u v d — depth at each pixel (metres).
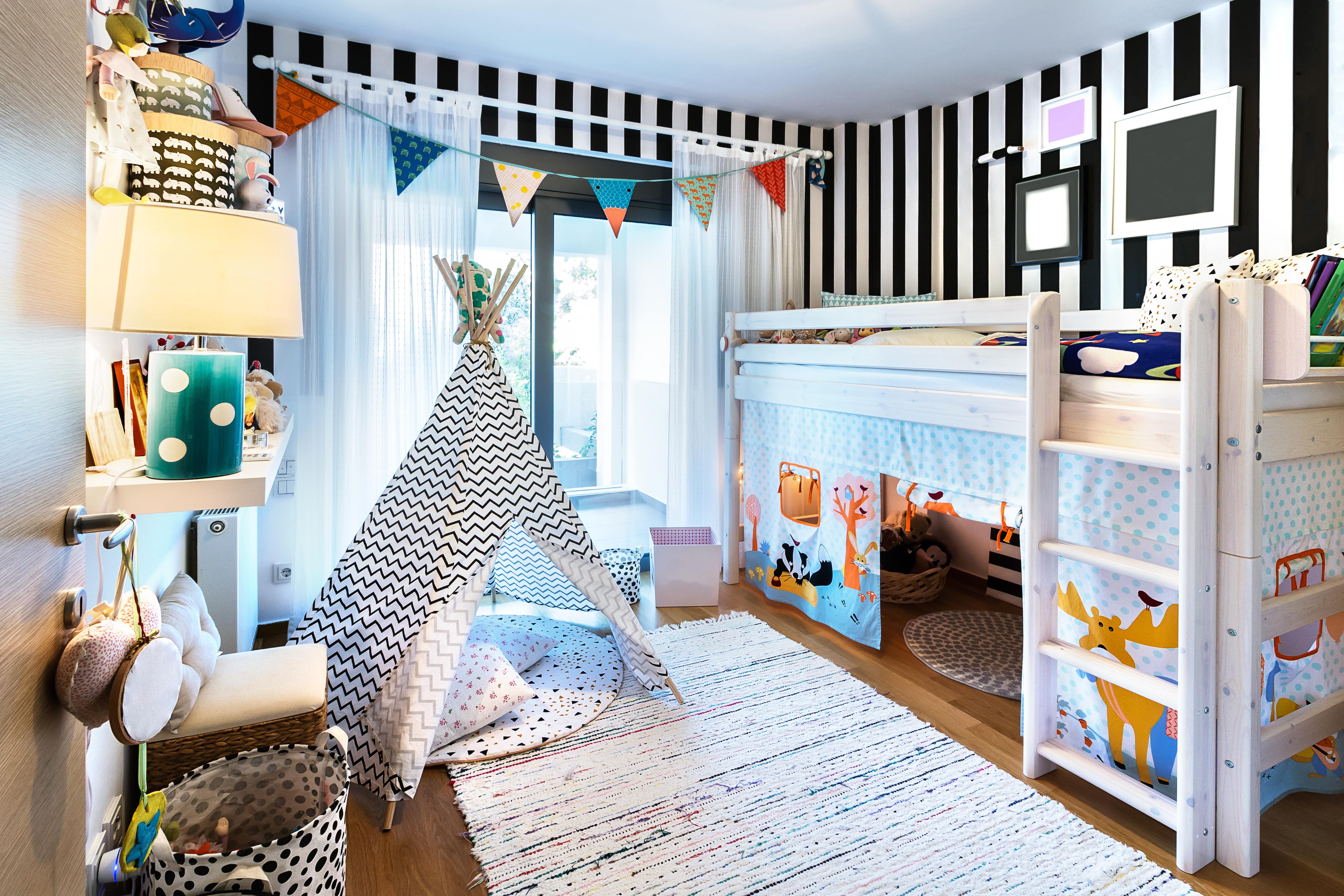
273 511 2.96
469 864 1.62
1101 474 1.84
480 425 2.20
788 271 3.90
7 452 0.55
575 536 2.30
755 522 3.46
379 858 1.63
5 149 0.54
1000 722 2.22
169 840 1.21
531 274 3.46
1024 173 3.29
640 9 2.70
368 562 2.14
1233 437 1.53
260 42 2.83
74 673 0.68
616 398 3.67
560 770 1.96
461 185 3.10
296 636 2.13
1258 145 2.51
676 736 2.13
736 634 2.89
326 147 2.87
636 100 3.54
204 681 1.50
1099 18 2.73
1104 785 1.75
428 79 3.11
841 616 2.88
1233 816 1.56
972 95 3.51
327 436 2.93
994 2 2.62
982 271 3.49
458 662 2.05
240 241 1.15
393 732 1.87
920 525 3.60
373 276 2.97
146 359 1.54
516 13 2.73
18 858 0.58
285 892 1.12
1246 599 1.53
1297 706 1.76
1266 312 1.54
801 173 3.92
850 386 2.77
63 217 0.68
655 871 1.57
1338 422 1.71
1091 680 1.92
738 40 2.96
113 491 1.07
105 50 1.17
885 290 3.94
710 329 3.71
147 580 1.53
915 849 1.64
